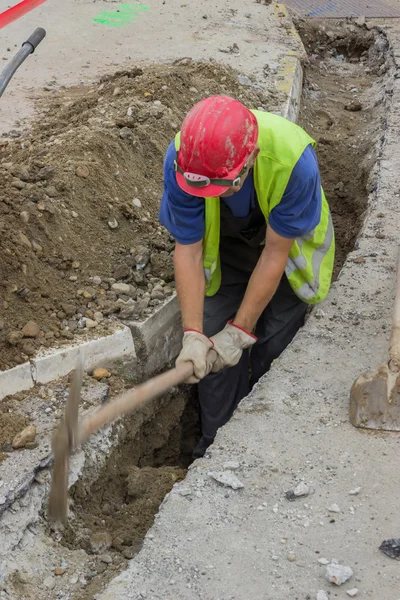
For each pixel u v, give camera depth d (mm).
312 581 2713
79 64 7449
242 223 3662
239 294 4227
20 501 3051
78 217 4539
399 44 9000
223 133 2936
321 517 2969
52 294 4117
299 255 3744
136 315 4176
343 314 4195
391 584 2699
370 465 3205
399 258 4281
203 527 2928
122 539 3219
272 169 3141
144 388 2871
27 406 3529
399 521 2949
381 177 5793
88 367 3879
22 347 3723
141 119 5633
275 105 6812
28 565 2939
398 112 7066
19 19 8617
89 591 2850
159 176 5277
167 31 8500
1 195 4305
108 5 9312
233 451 3283
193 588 2688
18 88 6816
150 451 4266
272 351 4332
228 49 8000
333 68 9273
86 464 3471
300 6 10266
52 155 4918
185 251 3406
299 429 3406
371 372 3434
